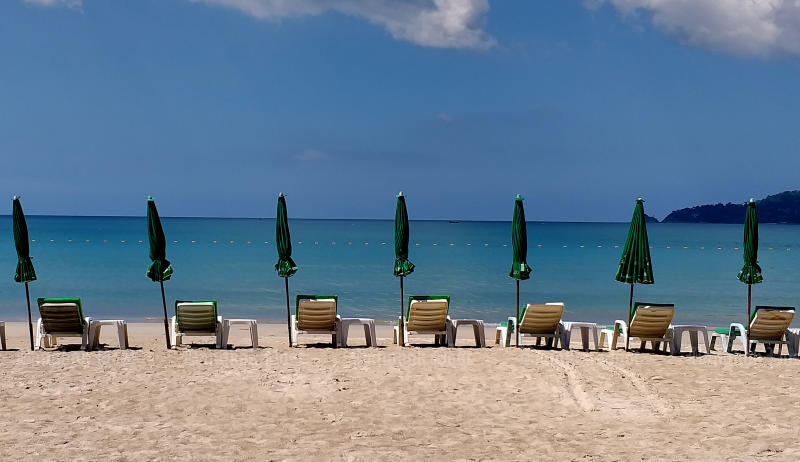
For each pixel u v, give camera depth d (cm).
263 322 1767
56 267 3259
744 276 1203
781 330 1188
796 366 1075
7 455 612
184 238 6819
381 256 4259
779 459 619
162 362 1041
